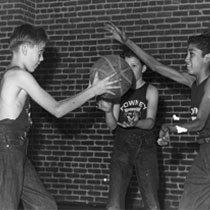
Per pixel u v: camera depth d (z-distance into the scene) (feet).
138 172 20.48
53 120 28.94
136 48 20.70
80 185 28.30
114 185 20.04
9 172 14.29
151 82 27.17
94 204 27.96
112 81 16.24
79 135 28.43
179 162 26.66
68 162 28.55
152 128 20.80
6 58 28.81
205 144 15.43
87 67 28.45
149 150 20.56
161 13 27.12
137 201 27.02
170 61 26.91
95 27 28.35
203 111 15.14
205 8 26.48
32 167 15.44
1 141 14.42
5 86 14.51
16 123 14.55
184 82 19.44
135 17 27.55
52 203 15.33
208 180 15.06
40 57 15.33
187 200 15.21
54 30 29.14
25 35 14.90
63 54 28.94
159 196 26.81
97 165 28.04
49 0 29.25
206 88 15.20
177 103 26.81
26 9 28.94
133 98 21.29
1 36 28.89
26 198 15.16
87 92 14.53
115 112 20.66
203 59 16.55
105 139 27.96
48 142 28.96
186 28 26.71
